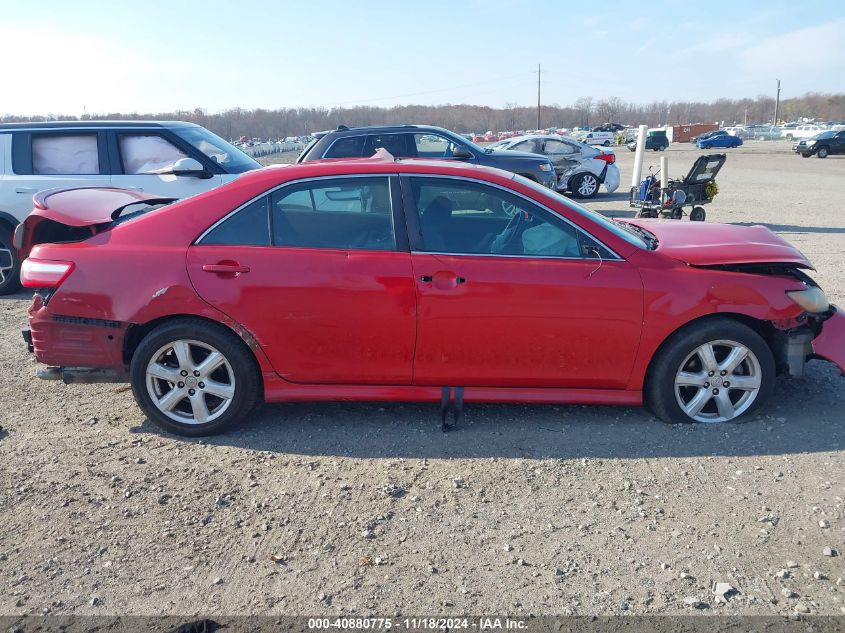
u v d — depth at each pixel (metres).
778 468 3.72
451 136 12.16
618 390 4.18
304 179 4.16
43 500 3.51
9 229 8.02
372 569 2.96
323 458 3.94
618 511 3.36
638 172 13.55
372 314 4.03
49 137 8.05
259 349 4.09
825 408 4.47
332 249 4.09
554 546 3.10
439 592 2.81
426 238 4.10
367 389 4.20
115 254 4.11
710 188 12.80
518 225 4.13
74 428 4.36
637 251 4.09
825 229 12.40
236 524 3.30
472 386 4.19
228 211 4.14
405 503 3.46
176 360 4.20
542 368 4.10
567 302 3.99
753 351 4.11
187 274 4.04
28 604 2.77
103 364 4.18
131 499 3.52
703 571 2.91
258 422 4.42
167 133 8.05
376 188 4.16
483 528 3.24
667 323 4.03
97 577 2.93
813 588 2.79
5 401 4.81
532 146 18.06
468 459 3.89
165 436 4.24
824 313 4.31
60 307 4.11
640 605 2.72
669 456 3.88
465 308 4.00
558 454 3.93
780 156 40.25
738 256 4.12
